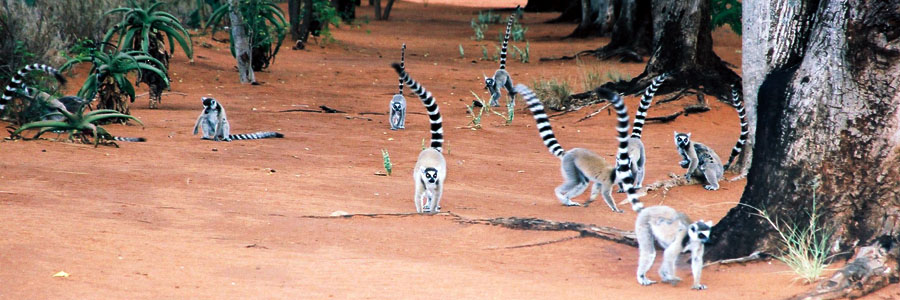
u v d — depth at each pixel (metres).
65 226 9.12
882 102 8.60
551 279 8.09
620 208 12.67
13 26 20.84
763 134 9.28
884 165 8.47
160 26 21.86
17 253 7.88
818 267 7.95
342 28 54.38
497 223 10.12
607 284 7.95
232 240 9.19
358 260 8.52
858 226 8.34
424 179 11.02
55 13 29.70
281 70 32.47
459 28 59.34
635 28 40.56
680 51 25.00
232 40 28.58
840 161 8.62
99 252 8.19
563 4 75.44
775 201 8.84
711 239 9.04
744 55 14.53
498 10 78.50
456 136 19.62
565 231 9.73
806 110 8.91
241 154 15.63
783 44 12.72
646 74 25.64
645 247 8.06
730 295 7.52
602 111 23.44
